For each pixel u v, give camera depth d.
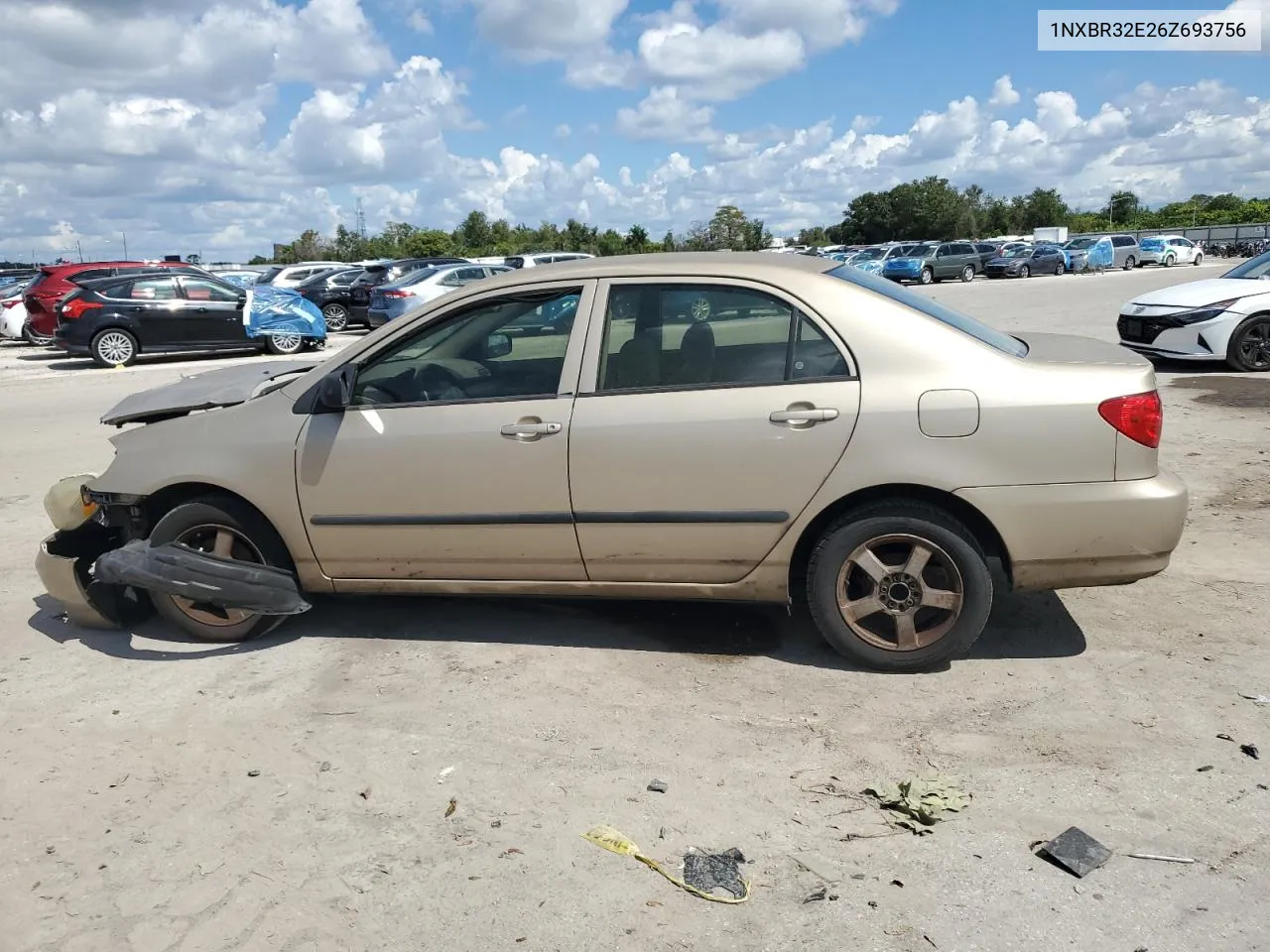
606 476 4.20
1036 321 19.62
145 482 4.73
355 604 5.31
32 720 4.15
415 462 4.39
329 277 26.81
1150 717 3.77
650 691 4.15
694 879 2.95
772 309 4.13
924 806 3.22
